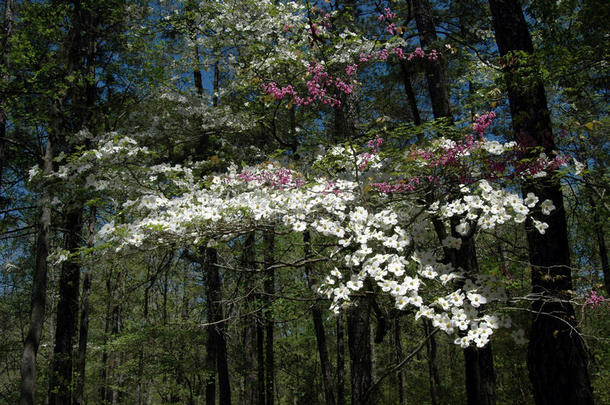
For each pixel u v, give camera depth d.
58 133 6.95
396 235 3.13
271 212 3.66
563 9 4.36
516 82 3.98
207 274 7.12
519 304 4.45
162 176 5.22
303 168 4.87
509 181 3.37
